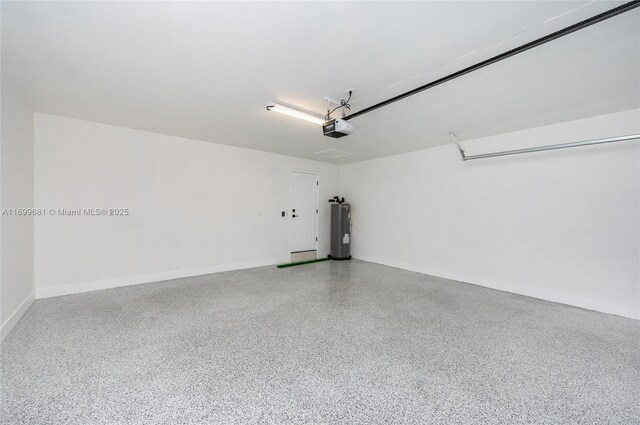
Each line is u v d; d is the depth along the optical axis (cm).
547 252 386
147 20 181
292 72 249
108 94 300
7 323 260
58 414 158
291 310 327
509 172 423
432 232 523
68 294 378
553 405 173
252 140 490
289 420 157
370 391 183
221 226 526
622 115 332
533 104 315
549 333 276
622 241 331
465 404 172
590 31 186
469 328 285
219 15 175
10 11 171
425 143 494
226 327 278
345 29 188
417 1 161
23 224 314
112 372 199
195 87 281
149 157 443
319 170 689
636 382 197
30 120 339
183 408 164
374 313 321
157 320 294
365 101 310
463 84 267
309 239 674
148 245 445
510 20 178
